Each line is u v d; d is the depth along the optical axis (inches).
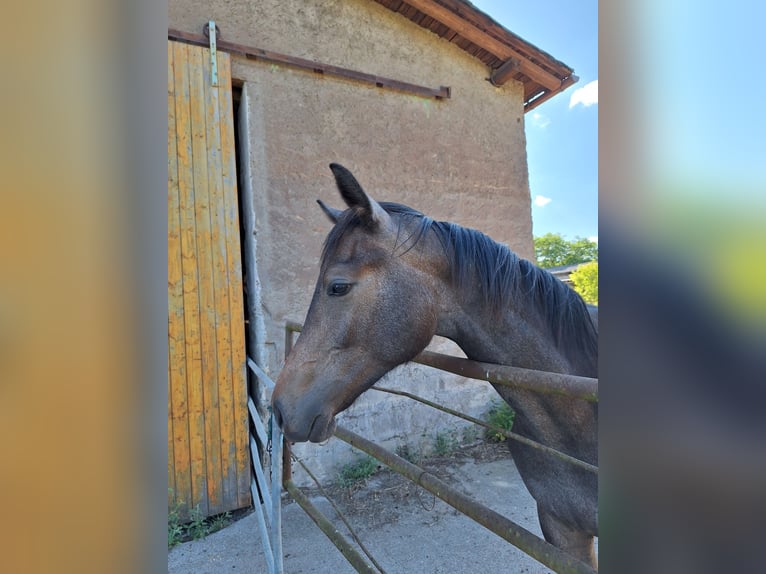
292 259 120.0
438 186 148.3
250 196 115.8
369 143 135.6
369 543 92.5
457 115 153.6
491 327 43.8
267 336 114.6
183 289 102.5
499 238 160.4
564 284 49.9
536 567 84.0
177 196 103.2
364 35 135.9
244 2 117.0
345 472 121.0
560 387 28.3
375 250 40.9
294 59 123.0
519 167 166.7
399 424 133.8
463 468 129.0
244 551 90.5
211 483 102.9
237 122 128.7
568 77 163.9
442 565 84.7
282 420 39.0
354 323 39.9
